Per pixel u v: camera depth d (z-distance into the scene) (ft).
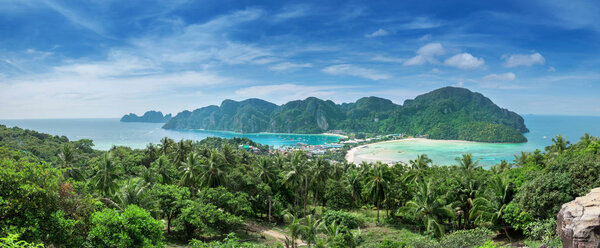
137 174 258.37
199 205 142.31
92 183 165.89
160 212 139.44
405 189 206.39
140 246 64.18
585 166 97.19
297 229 130.00
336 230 132.87
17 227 50.96
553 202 93.35
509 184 125.80
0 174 51.60
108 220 64.08
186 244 134.21
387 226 186.19
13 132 492.54
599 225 41.52
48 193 56.13
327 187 236.22
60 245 57.88
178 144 258.98
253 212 199.31
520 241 108.88
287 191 240.12
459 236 85.56
